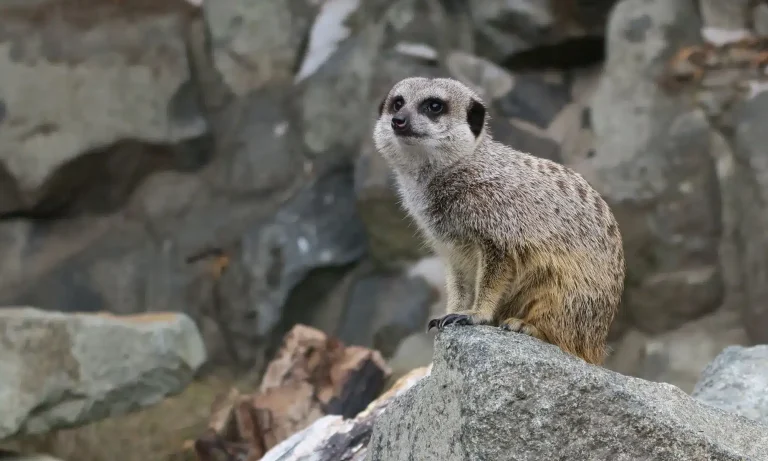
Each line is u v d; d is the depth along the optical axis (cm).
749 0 1038
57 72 1160
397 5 1154
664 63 1012
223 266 1142
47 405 827
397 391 619
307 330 825
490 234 474
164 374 916
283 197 1161
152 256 1171
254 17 1206
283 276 1090
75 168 1153
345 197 1134
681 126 990
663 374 956
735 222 981
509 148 510
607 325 484
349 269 1114
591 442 370
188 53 1206
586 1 1070
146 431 890
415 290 1056
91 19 1186
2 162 1146
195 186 1198
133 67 1174
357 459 567
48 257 1168
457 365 388
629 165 986
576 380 373
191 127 1184
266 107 1198
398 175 540
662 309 987
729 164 985
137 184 1200
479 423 370
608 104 1017
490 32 1122
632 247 982
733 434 398
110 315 956
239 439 774
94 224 1193
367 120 1130
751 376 590
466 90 529
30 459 830
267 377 802
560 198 472
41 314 855
